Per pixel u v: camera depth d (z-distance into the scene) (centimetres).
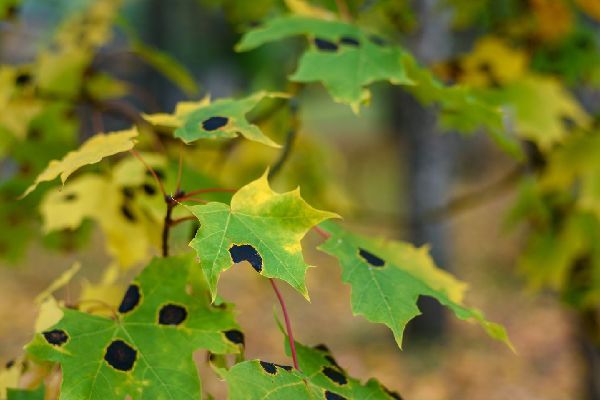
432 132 862
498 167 1958
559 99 259
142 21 1206
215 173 246
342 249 150
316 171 300
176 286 143
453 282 169
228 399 117
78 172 229
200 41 1177
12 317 913
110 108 249
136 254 203
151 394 128
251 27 247
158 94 1193
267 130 288
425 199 876
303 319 1009
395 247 174
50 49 274
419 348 913
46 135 251
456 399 802
